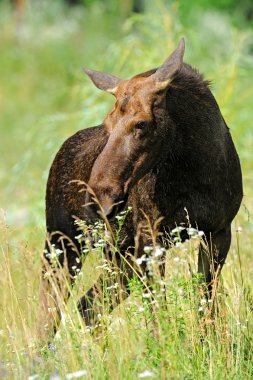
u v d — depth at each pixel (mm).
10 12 61500
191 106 15352
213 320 14805
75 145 17328
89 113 25422
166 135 14781
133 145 14422
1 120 44906
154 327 14234
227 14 46562
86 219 16609
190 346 14102
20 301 16219
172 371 13250
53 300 15891
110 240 15547
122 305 14398
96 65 27547
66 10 60938
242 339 14836
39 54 51594
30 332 15055
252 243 20078
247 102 26750
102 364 13664
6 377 13812
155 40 26484
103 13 53750
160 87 14656
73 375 12742
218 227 15992
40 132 29734
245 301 15570
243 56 27281
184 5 43969
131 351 13914
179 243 14109
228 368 13898
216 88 25453
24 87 49312
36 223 22891
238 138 25062
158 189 15375
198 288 15422
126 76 25734
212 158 15469
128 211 15016
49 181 17656
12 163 37312
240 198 16469
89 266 16797
